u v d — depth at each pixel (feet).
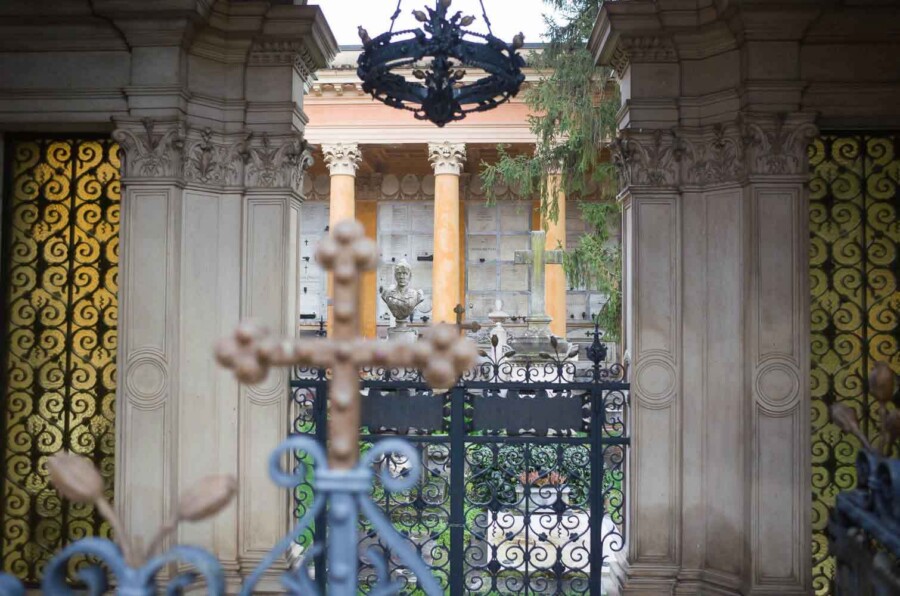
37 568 22.85
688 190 22.18
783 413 20.72
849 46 21.17
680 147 22.11
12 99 21.93
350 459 7.38
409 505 22.63
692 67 22.29
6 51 21.98
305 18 22.22
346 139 75.92
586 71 47.75
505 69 20.99
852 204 22.66
